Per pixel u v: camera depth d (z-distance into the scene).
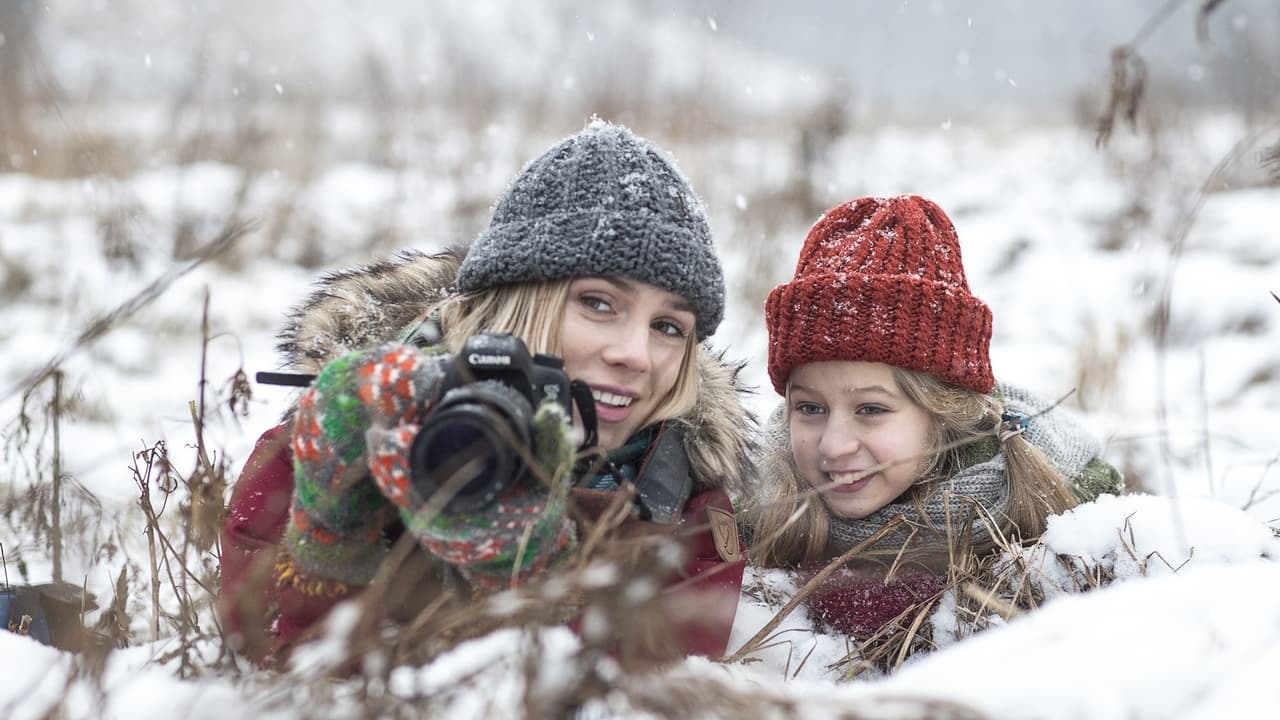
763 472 2.68
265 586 1.80
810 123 8.33
